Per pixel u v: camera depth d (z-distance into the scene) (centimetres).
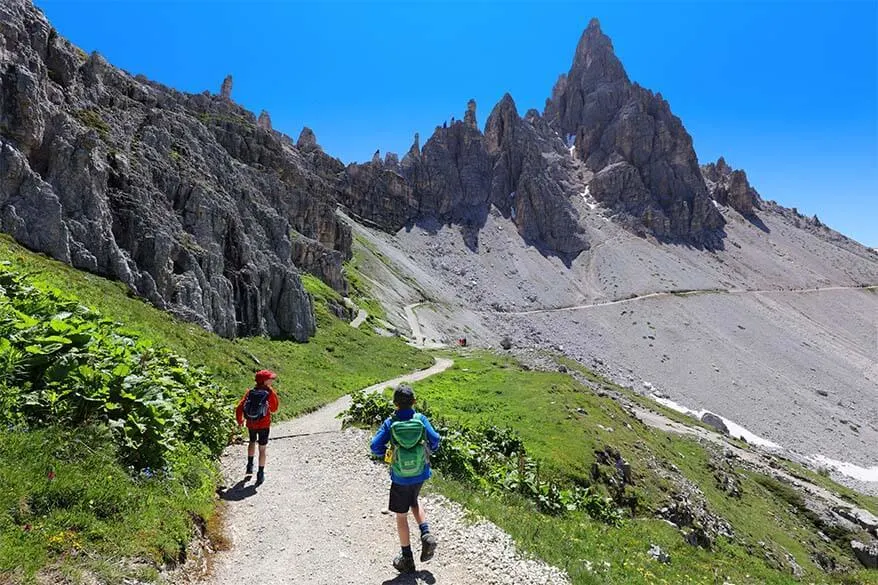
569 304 19662
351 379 5353
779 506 5147
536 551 1259
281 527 1274
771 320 19338
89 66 5850
